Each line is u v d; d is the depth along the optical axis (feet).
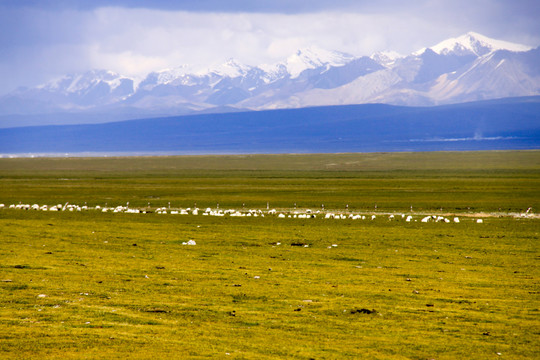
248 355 257.34
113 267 484.74
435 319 327.88
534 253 610.24
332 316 331.36
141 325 301.22
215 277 448.24
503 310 350.43
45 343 264.52
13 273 435.12
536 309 354.13
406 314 337.93
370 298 380.58
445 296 389.80
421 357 261.65
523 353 269.03
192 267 497.05
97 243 649.61
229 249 621.31
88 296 365.61
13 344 261.03
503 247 652.48
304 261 545.85
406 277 465.88
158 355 253.65
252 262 533.14
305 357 257.34
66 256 542.98
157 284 412.98
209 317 321.93
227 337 285.02
